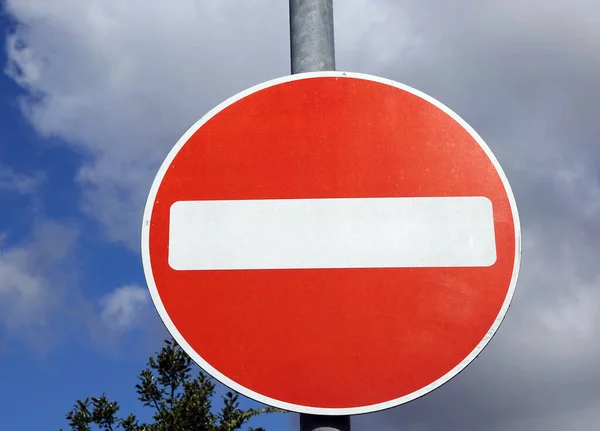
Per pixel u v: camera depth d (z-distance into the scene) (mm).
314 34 2494
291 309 2182
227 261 2232
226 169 2326
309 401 2109
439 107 2375
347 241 2246
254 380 2131
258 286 2207
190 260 2238
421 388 2121
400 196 2299
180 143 2346
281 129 2363
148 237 2268
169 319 2193
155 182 2312
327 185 2307
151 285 2225
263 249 2242
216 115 2371
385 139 2354
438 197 2297
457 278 2215
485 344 2156
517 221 2266
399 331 2162
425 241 2248
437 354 2146
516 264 2227
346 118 2373
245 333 2170
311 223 2268
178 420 6426
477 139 2340
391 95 2393
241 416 6590
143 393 6719
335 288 2197
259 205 2291
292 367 2137
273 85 2402
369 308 2182
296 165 2328
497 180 2307
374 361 2137
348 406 2102
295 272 2215
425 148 2342
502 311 2186
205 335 2174
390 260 2225
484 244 2248
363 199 2295
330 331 2162
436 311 2182
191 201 2297
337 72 2418
